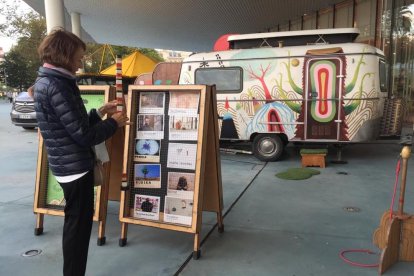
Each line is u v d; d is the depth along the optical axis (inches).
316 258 130.4
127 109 140.0
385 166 275.7
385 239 123.5
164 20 614.9
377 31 453.1
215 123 142.7
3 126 562.9
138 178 140.6
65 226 107.1
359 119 272.1
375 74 270.4
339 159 291.6
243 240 145.7
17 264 127.2
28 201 197.5
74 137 98.1
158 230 157.1
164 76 337.7
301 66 280.1
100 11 559.8
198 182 130.4
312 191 211.5
